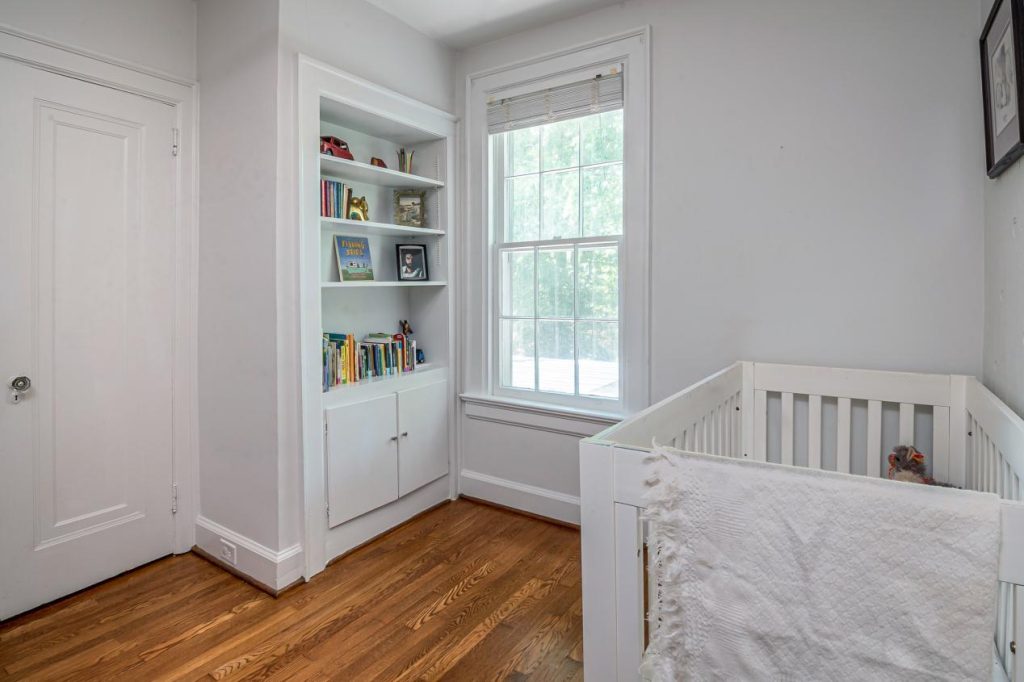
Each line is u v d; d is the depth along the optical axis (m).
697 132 2.42
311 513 2.33
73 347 2.20
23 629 1.97
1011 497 1.38
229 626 1.99
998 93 1.61
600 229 2.76
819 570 0.90
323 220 2.38
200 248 2.53
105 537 2.30
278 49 2.17
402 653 1.84
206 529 2.53
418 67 2.87
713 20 2.36
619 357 2.69
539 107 2.85
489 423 3.12
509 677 1.73
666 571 1.04
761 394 2.29
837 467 2.17
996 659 1.19
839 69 2.12
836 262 2.15
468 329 3.16
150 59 2.35
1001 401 1.56
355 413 2.54
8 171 2.01
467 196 3.11
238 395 2.37
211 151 2.45
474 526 2.85
